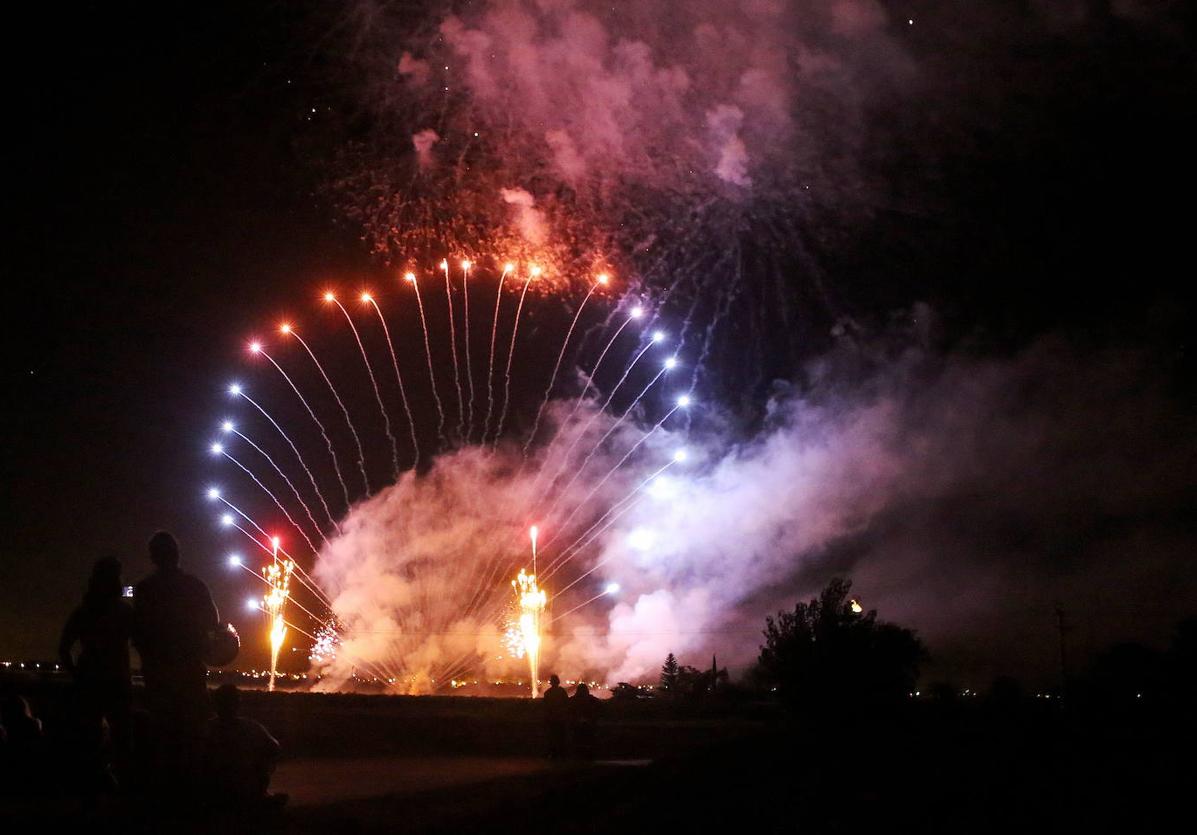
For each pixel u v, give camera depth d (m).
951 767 13.23
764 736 14.08
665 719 25.69
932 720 17.11
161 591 9.68
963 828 10.51
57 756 9.57
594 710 19.05
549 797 9.03
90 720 9.62
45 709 13.83
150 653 9.56
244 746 9.49
